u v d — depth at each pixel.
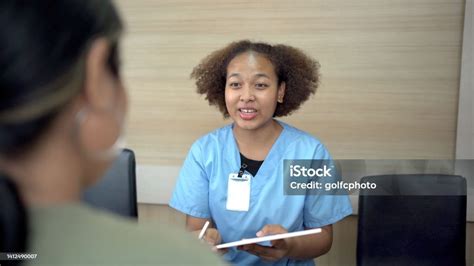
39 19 0.28
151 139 1.86
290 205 1.32
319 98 1.68
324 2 1.62
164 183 1.86
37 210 0.32
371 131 1.67
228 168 1.36
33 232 0.31
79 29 0.29
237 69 1.33
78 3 0.29
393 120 1.65
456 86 1.58
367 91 1.65
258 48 1.37
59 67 0.28
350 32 1.62
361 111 1.66
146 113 1.85
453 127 1.61
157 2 1.76
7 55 0.27
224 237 1.33
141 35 1.79
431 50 1.58
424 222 1.37
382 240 1.39
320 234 1.33
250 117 1.32
